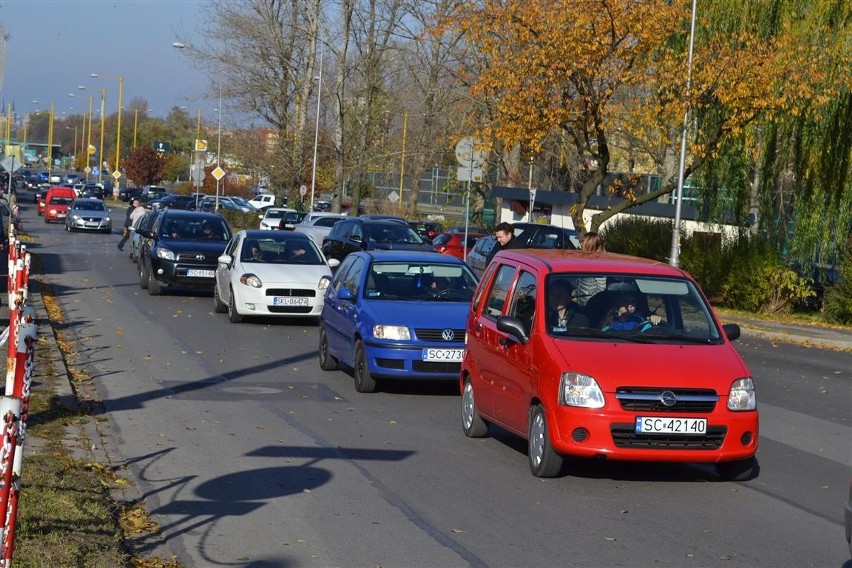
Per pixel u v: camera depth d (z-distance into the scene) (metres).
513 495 8.34
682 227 31.34
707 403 8.44
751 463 8.95
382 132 60.38
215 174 61.50
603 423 8.30
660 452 8.36
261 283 19.97
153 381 13.48
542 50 26.22
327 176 62.34
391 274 14.23
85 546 6.29
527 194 54.69
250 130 61.81
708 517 7.88
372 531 7.24
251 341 17.86
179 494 8.09
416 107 58.22
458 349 12.91
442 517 7.65
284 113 60.31
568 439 8.39
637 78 26.94
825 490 8.92
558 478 8.96
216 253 24.83
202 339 17.81
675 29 27.25
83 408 11.30
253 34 58.16
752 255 27.86
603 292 9.45
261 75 58.94
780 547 7.14
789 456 10.38
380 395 13.21
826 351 21.41
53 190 63.53
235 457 9.43
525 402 9.13
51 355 14.57
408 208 61.97
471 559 6.66
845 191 26.84
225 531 7.15
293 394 13.02
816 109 26.00
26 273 11.01
